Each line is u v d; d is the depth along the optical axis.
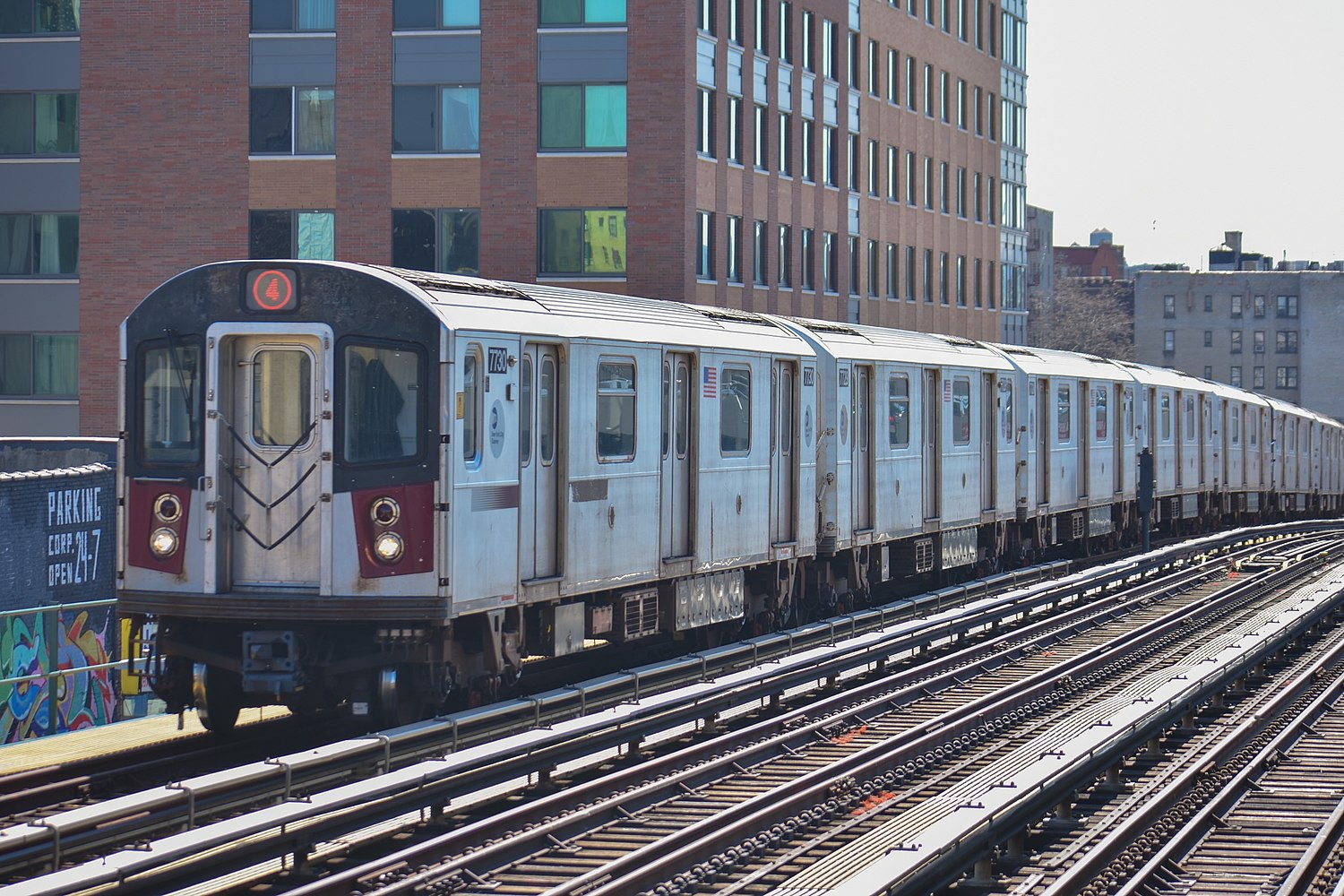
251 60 51.56
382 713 18.19
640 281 50.59
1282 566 45.50
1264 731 21.64
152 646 18.84
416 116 51.09
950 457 34.50
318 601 17.69
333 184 51.41
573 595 20.64
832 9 62.28
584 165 50.66
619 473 21.53
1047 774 15.21
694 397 23.55
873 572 31.27
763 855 14.48
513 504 19.05
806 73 60.22
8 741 19.67
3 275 53.38
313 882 13.16
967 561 35.88
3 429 53.69
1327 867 14.34
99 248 52.56
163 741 18.72
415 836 14.83
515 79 50.66
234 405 18.12
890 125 68.25
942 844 12.41
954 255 76.44
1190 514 55.12
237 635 18.67
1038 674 24.53
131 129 52.25
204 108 51.81
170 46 51.94
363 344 17.78
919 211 71.88
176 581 18.08
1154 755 19.64
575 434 20.39
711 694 20.06
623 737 18.34
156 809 13.58
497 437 18.70
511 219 50.81
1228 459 59.59
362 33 51.03
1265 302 157.12
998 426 37.66
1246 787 17.73
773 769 18.22
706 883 13.42
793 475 27.17
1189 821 15.59
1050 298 148.25
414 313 17.69
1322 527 60.47
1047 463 41.09
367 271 17.86
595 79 50.53
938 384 33.84
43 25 52.81
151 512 18.19
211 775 14.26
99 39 52.25
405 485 17.64
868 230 66.12
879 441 30.72
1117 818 16.03
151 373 18.28
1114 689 24.58
